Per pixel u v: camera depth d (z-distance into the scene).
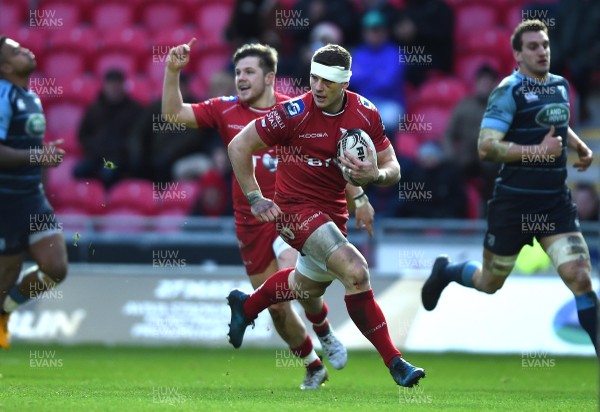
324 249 27.02
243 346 51.34
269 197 33.31
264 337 51.44
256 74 33.47
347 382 35.88
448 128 59.06
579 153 34.06
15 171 36.22
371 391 31.55
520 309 50.53
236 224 33.75
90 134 61.94
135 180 61.66
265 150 33.25
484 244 33.56
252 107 33.91
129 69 70.19
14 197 36.44
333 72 26.45
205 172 58.66
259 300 29.16
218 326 51.81
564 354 49.81
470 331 50.50
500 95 31.53
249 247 33.62
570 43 62.12
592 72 63.91
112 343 52.09
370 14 61.91
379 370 41.53
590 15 62.16
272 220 27.36
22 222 36.72
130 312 52.44
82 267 53.06
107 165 33.50
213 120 34.22
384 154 28.03
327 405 25.44
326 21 65.00
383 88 61.75
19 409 22.75
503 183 32.47
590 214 55.94
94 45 71.38
